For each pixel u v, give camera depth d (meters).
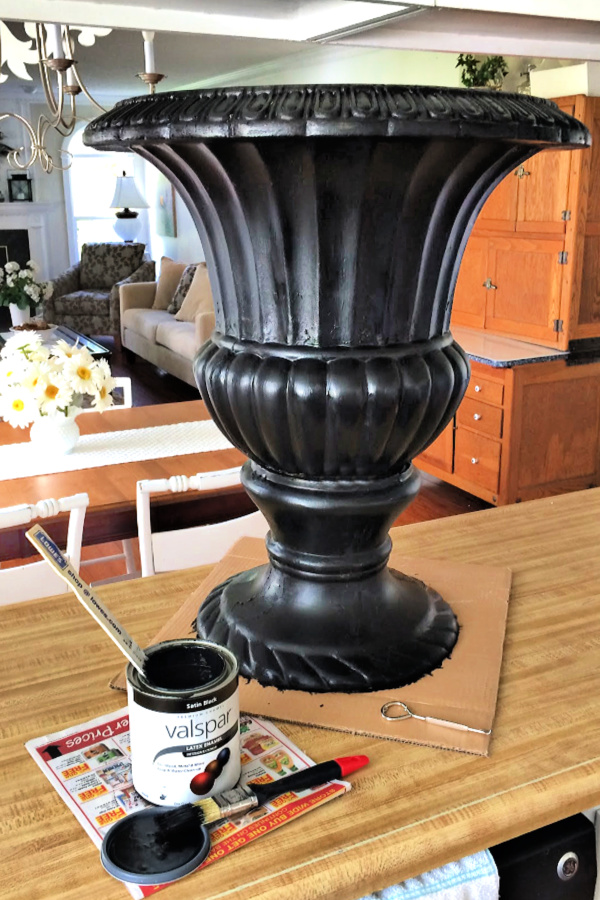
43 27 2.33
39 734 0.74
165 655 0.67
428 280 0.75
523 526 1.21
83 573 3.18
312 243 0.70
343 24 0.62
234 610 0.88
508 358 3.39
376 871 0.59
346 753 0.71
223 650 0.67
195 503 2.11
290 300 0.73
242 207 0.71
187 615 0.94
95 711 0.77
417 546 1.15
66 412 2.30
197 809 0.62
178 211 9.52
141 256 9.11
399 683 0.80
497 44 0.70
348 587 0.85
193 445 2.41
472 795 0.65
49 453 2.33
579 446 3.73
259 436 0.78
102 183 10.55
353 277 0.71
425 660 0.83
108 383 2.41
